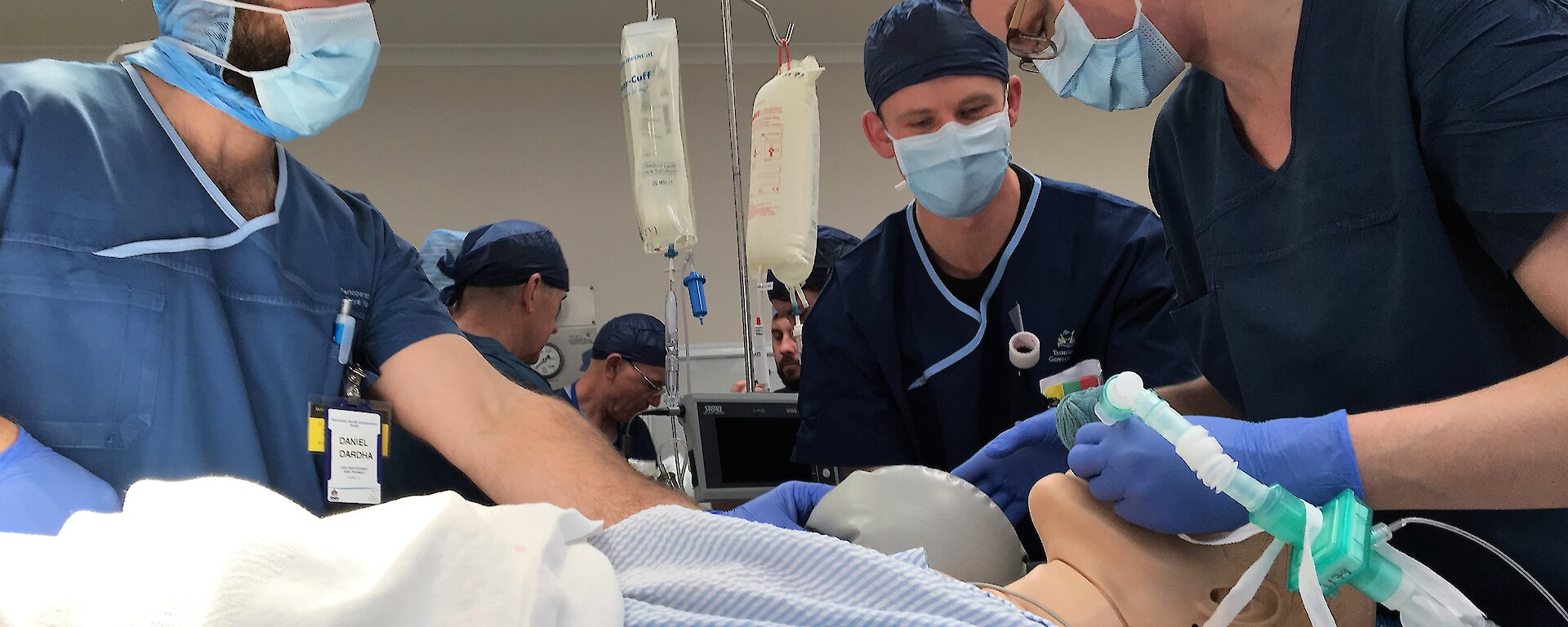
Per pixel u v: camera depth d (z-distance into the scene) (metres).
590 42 4.79
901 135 2.02
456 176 4.62
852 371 2.20
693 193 4.67
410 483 2.01
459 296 2.90
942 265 2.20
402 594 0.69
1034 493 0.99
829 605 0.77
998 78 1.99
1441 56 1.07
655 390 3.43
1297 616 0.90
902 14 2.00
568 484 1.45
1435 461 0.90
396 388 1.65
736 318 4.60
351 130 4.57
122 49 1.50
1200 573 0.91
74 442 1.33
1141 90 1.47
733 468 2.29
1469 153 1.04
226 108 1.48
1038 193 2.17
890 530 1.08
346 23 1.49
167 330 1.41
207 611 0.64
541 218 4.65
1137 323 2.06
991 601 0.80
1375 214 1.21
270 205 1.59
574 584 0.80
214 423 1.44
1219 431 0.95
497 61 4.75
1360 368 1.25
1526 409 0.90
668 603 0.81
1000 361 2.15
